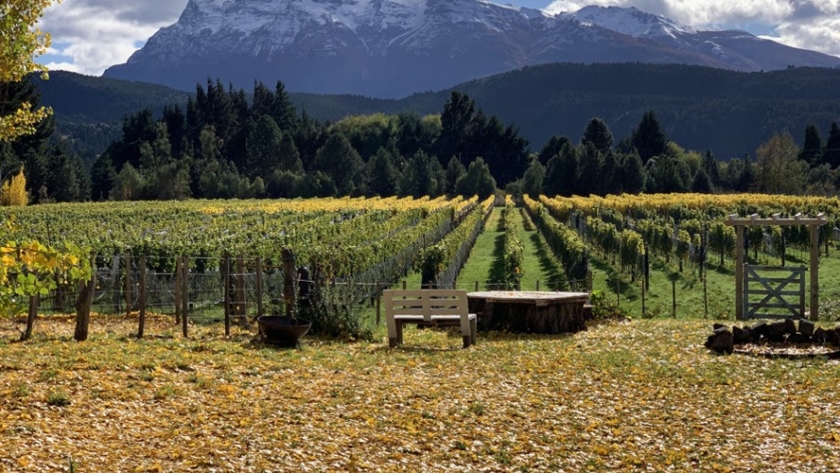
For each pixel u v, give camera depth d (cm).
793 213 5519
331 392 1188
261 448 911
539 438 1046
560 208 6856
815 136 12700
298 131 14362
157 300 2250
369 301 2619
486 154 14212
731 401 1224
